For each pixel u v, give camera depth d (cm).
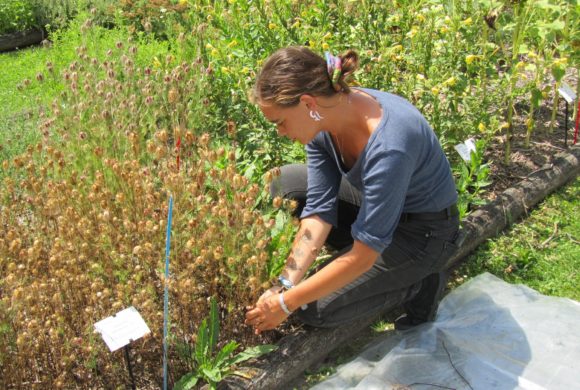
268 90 211
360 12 426
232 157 271
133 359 255
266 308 243
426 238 256
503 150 411
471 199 341
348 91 222
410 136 221
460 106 411
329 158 262
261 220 246
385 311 304
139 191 263
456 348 269
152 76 391
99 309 243
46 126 319
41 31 690
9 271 232
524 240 347
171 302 260
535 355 261
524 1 382
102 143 306
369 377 257
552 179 381
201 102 354
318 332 270
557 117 449
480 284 304
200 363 244
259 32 407
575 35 388
